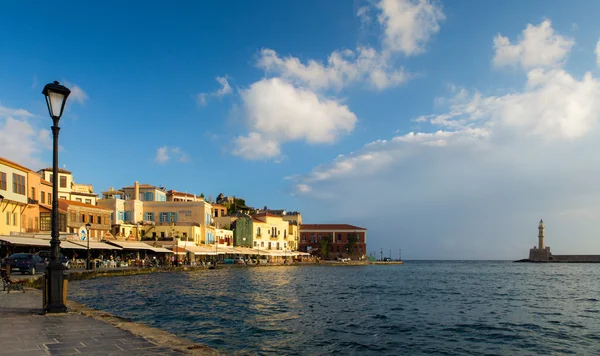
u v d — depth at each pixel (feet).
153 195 362.53
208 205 360.28
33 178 199.82
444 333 81.66
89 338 41.11
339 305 119.55
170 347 38.47
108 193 355.56
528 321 98.27
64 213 221.66
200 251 304.50
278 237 482.69
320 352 63.26
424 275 328.08
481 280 267.59
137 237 293.43
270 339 70.44
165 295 127.13
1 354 34.86
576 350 70.13
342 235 553.23
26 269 128.57
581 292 182.19
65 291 56.18
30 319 50.42
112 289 138.82
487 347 70.95
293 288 172.14
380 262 590.96
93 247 205.26
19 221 185.68
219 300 120.16
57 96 55.21
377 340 73.26
